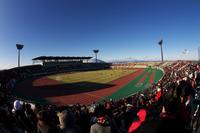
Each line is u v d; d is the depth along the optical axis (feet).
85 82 186.29
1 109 23.45
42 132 13.46
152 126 9.68
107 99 108.88
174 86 18.08
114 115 26.35
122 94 121.19
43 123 13.57
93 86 159.22
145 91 83.51
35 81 208.74
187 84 18.81
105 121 13.37
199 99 19.90
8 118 23.04
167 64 325.01
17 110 24.40
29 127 24.41
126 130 24.64
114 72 291.79
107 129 13.08
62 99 114.62
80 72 320.09
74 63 371.97
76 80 205.67
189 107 16.66
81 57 366.63
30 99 114.73
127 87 146.41
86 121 25.16
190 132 11.59
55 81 204.44
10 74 215.10
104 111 14.05
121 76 226.17
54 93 133.59
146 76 212.64
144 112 13.00
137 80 183.52
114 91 133.28
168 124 9.27
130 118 26.61
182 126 9.45
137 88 138.62
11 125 22.79
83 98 115.65
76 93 131.54
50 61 337.11
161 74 220.64
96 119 13.75
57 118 28.94
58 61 347.77
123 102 47.52
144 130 9.77
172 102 10.02
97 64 409.69
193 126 11.87
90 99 112.37
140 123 11.12
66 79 220.23
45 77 252.83
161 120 9.56
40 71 295.89
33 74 268.62
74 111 32.63
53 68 331.16
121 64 418.72
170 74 147.33
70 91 139.74
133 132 10.30
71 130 12.38
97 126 13.20
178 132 9.25
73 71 341.82
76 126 12.73
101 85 162.71
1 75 194.29
